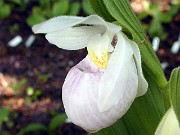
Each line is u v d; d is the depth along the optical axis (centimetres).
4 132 28
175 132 12
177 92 11
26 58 34
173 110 11
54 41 13
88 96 12
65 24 12
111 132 14
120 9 11
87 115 12
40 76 32
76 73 13
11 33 36
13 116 29
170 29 34
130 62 12
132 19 11
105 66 13
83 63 13
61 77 32
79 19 12
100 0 12
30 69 33
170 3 36
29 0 38
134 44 12
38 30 12
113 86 12
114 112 12
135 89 12
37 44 35
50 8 37
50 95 30
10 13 38
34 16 34
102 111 12
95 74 12
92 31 13
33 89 31
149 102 14
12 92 31
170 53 32
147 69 13
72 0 37
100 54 12
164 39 33
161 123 12
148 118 14
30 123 28
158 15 34
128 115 14
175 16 36
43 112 29
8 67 33
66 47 14
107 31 13
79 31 13
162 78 12
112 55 12
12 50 34
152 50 12
